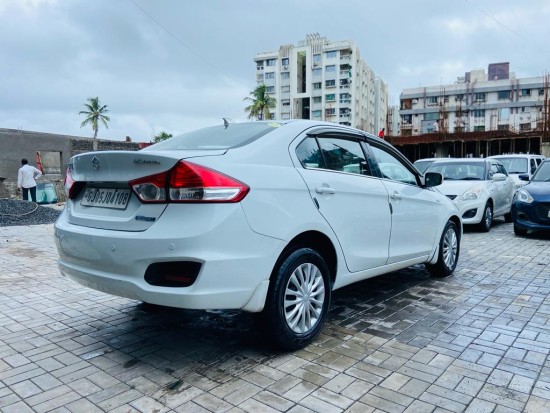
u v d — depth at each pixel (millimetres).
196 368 2916
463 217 9047
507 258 6492
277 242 2906
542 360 3033
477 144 37281
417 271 5688
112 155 2838
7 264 6074
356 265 3732
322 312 3352
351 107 80500
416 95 80500
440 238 5102
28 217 11289
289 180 3088
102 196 3035
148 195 2688
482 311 4078
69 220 3213
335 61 80312
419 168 11148
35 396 2578
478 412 2395
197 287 2568
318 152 3533
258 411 2395
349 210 3584
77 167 3193
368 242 3857
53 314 4031
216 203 2619
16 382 2746
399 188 4359
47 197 18156
